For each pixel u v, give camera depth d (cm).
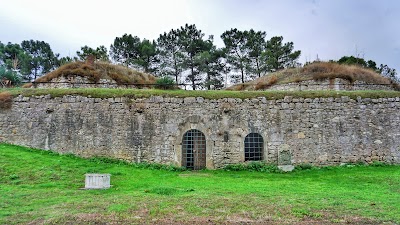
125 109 1830
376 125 1861
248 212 928
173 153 1798
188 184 1380
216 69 4244
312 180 1512
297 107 1852
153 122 1822
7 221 840
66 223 830
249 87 2998
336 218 879
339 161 1820
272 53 4256
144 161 1792
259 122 1831
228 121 1828
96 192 1200
